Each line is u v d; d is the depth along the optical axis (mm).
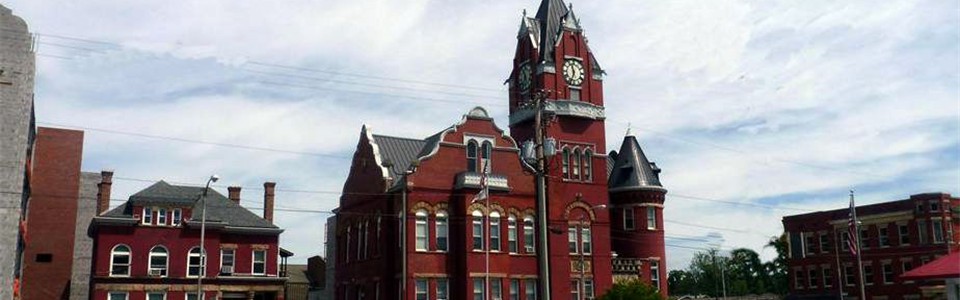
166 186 68750
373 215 62438
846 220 92000
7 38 49500
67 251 78812
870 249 89438
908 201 86125
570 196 65000
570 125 66875
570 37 69312
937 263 34500
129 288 64062
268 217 75875
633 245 70625
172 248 66250
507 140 62281
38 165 79438
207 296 66500
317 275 95250
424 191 58125
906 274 35031
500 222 60000
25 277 76625
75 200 80312
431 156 59031
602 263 65438
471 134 60844
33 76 49875
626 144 75250
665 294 70188
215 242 67750
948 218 84125
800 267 97312
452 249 58438
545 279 33562
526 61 69688
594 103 68750
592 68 69688
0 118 48438
